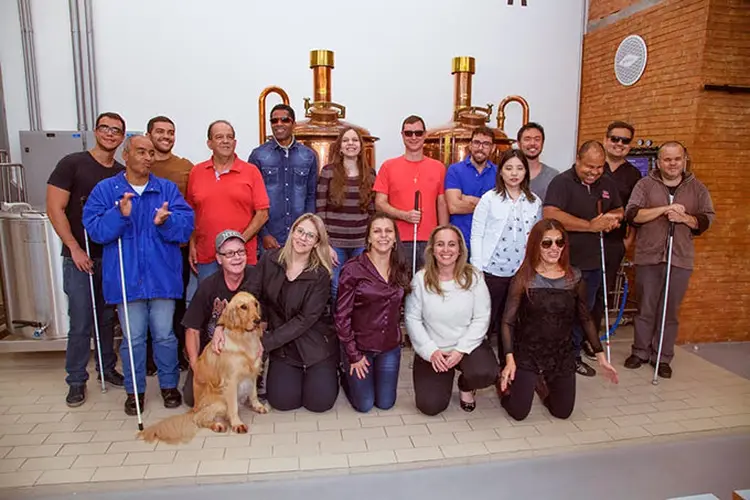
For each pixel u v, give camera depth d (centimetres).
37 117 479
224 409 283
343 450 267
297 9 504
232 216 335
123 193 288
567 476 256
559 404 299
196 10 489
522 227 330
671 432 289
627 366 380
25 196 455
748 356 408
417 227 366
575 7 549
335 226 365
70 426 291
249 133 512
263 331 302
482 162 369
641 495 243
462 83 459
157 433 277
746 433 295
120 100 488
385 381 307
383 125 535
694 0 407
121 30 479
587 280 364
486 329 299
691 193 359
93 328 339
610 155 379
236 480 246
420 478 252
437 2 525
